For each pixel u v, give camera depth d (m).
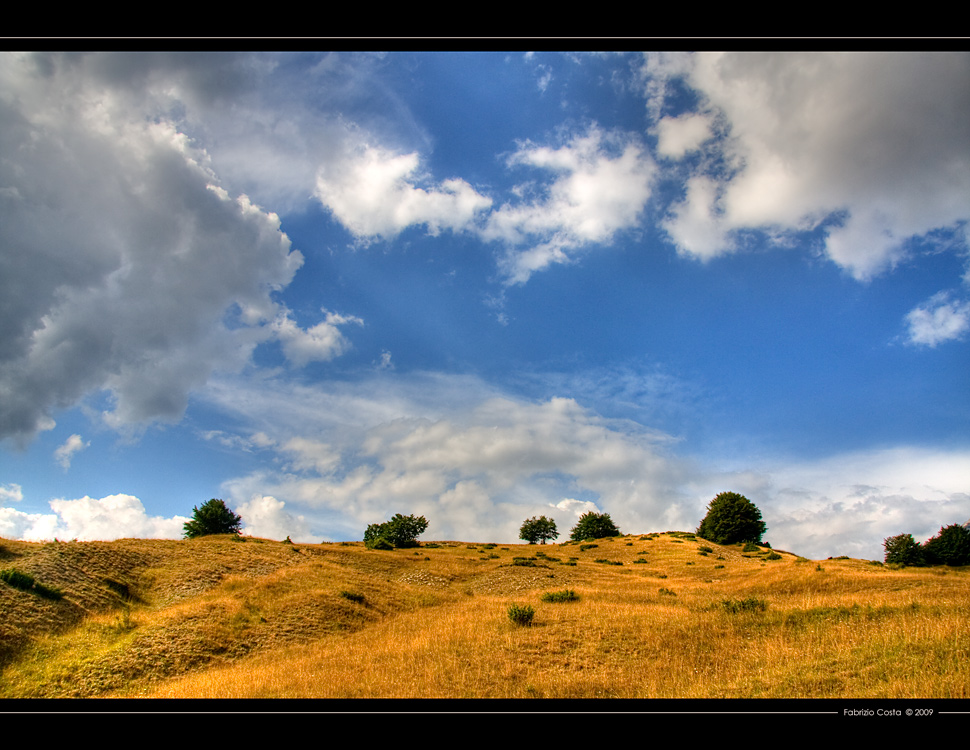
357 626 27.56
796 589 32.69
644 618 23.09
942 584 29.00
